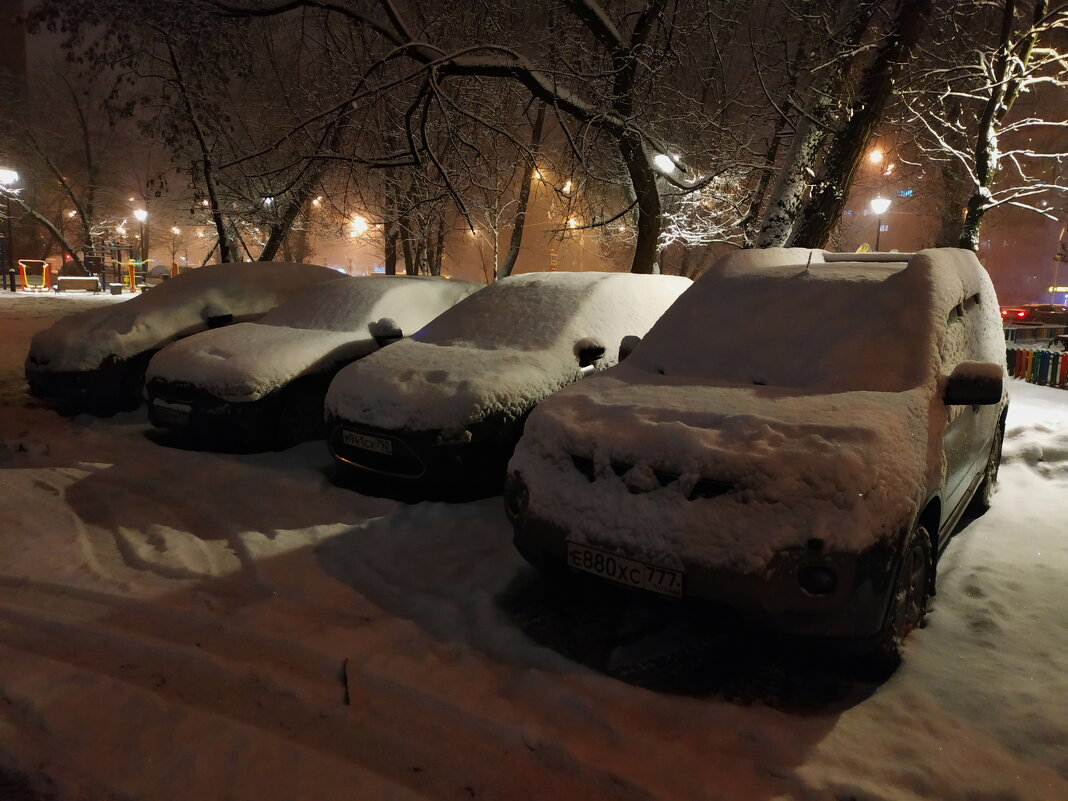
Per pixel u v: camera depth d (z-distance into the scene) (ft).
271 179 35.47
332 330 22.39
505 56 29.89
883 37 27.86
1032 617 11.55
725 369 12.96
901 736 8.68
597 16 32.12
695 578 9.28
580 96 33.96
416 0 36.19
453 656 10.49
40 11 30.63
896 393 11.00
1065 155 35.76
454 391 16.24
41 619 11.29
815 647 9.02
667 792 7.82
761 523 9.14
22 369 33.27
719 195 43.55
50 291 101.60
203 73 34.65
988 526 15.61
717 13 33.47
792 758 8.30
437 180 35.35
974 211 34.47
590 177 34.37
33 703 9.14
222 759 8.26
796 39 35.09
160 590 12.36
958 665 10.19
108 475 18.49
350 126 36.27
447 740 8.68
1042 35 39.99
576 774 8.11
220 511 15.99
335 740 8.67
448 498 16.53
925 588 11.39
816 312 13.11
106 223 134.72
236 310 26.66
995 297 16.46
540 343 18.33
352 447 17.10
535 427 11.90
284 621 11.41
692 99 37.65
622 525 9.95
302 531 14.87
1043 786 7.86
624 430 10.78
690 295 15.15
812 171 30.17
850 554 8.75
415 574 13.15
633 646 10.79
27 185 126.62
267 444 20.26
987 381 11.07
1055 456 19.89
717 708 9.13
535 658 10.28
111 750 8.38
